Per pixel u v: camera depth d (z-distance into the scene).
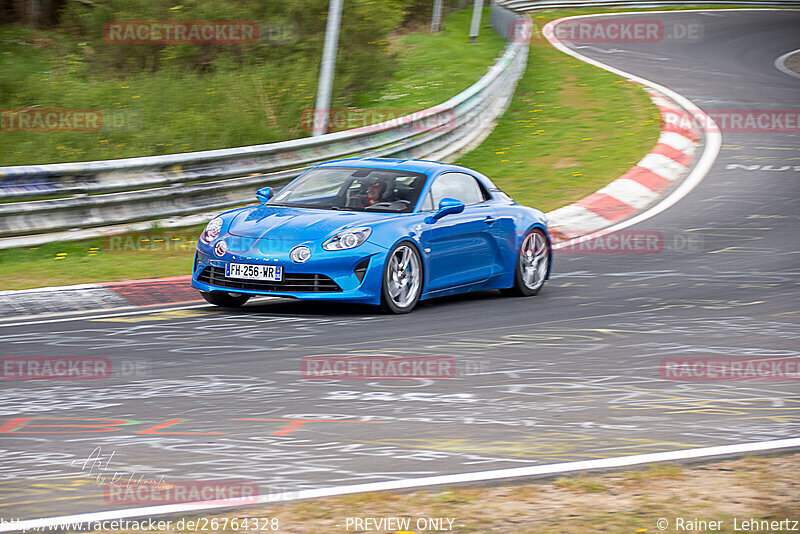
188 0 52.31
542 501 10.28
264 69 48.88
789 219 35.69
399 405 14.60
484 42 79.94
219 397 15.03
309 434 13.10
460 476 11.23
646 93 62.38
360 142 40.78
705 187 41.75
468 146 49.47
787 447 12.46
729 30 103.56
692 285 26.16
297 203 24.44
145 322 21.31
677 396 15.25
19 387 15.66
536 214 26.33
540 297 25.27
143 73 51.28
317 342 19.22
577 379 16.33
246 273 22.25
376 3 57.66
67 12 62.91
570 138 50.28
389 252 22.28
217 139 42.44
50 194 30.41
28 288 24.62
